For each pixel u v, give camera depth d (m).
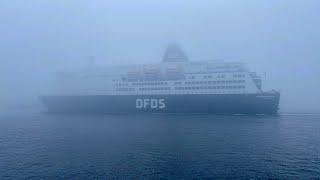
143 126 85.38
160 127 82.94
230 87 106.31
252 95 103.56
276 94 101.38
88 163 50.09
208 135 70.25
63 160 52.09
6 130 86.19
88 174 44.91
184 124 87.12
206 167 47.16
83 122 97.38
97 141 66.44
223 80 107.19
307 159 50.66
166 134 72.56
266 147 58.44
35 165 49.56
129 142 64.62
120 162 50.28
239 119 95.12
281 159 50.69
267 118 97.44
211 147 58.78
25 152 58.12
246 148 57.78
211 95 107.81
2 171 46.88
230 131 74.94
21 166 49.22
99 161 51.06
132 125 87.75
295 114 116.50
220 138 66.69
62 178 43.53
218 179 42.31
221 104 107.06
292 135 69.50
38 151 58.69
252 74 104.81
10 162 51.50
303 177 42.66
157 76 115.88
